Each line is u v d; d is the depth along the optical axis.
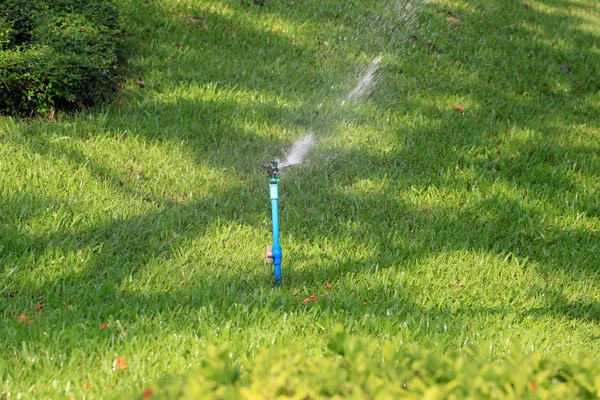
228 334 3.84
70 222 5.11
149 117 6.77
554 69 9.59
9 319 3.91
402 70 8.77
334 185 6.18
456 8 10.79
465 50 9.65
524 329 4.41
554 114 8.38
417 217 5.83
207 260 4.92
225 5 9.42
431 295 4.79
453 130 7.51
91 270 4.59
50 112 6.48
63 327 3.76
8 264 4.49
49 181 5.48
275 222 4.63
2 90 6.27
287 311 4.28
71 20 7.13
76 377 3.39
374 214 5.82
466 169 6.69
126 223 5.21
